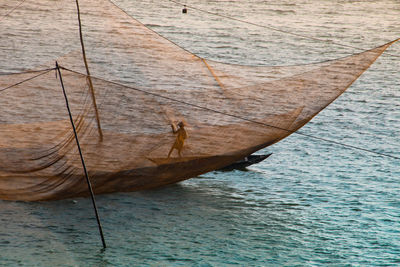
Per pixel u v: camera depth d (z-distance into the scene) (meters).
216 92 71.94
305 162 89.00
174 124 63.97
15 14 190.12
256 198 72.31
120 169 63.25
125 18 94.12
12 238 56.09
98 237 57.53
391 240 60.19
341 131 107.56
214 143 65.81
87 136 62.34
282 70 76.94
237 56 186.75
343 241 59.56
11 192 63.25
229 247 56.75
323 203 71.12
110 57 96.81
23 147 63.22
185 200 70.06
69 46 158.88
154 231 59.78
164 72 86.50
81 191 64.94
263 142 68.44
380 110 124.81
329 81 67.81
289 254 55.84
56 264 51.28
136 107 63.78
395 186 78.25
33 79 69.31
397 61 192.38
